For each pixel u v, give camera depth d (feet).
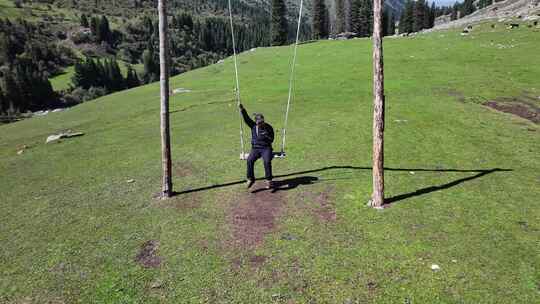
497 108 88.74
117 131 89.51
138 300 27.43
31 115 428.56
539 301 25.96
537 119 79.46
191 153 63.31
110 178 53.88
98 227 38.68
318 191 44.96
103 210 42.75
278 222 37.83
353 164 54.54
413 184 46.96
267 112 92.94
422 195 43.52
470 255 31.48
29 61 571.28
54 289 29.04
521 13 240.73
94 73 567.18
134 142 75.87
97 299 27.71
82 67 555.69
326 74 144.36
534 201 41.57
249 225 37.45
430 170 52.06
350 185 46.62
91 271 31.17
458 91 105.09
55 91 524.11
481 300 26.13
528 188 45.21
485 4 589.73
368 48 192.85
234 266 30.91
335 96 108.06
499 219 37.55
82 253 33.94
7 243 36.29
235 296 27.37
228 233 36.14
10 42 584.40
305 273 29.60
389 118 81.15
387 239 34.12
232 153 62.03
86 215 41.68
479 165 53.88
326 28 377.91
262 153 45.29
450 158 57.06
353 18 387.96
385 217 38.19
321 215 38.99
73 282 29.84
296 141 66.74
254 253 32.60
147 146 71.31
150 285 29.07
